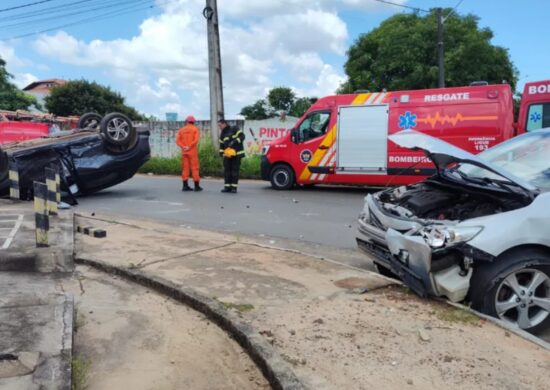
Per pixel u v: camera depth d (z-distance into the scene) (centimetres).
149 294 502
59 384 294
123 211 1015
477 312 417
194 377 340
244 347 380
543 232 410
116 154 1189
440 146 464
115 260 590
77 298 485
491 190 455
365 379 318
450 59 3198
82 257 604
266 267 564
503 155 538
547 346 364
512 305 419
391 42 3334
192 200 1176
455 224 420
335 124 1345
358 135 1323
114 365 354
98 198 1203
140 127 1252
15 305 419
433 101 1253
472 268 418
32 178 1081
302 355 349
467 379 318
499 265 412
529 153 516
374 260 536
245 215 976
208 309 440
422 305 438
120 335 403
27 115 2103
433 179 559
